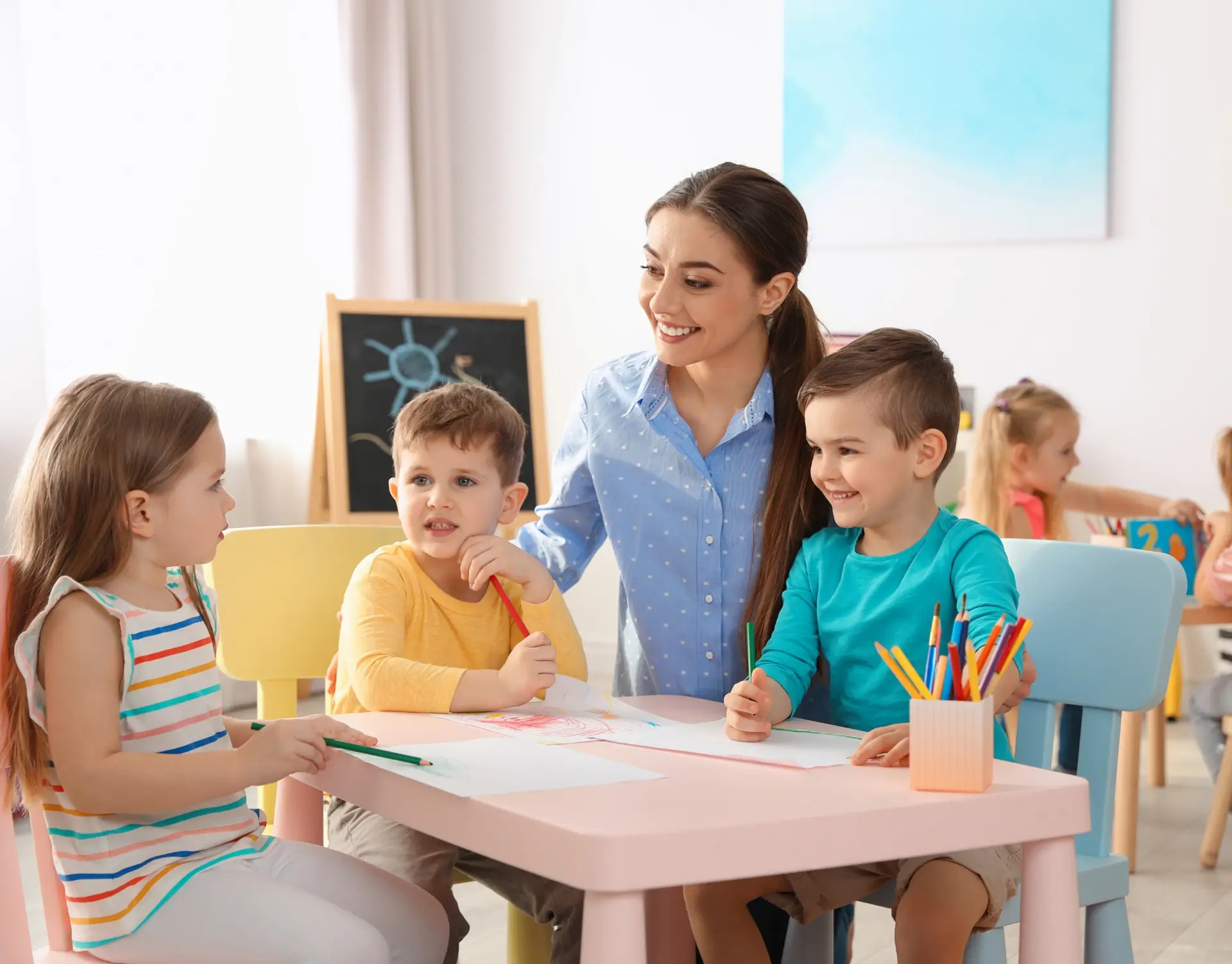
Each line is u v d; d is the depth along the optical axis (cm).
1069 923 88
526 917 147
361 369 320
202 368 347
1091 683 135
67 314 315
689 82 391
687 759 96
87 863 99
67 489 103
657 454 141
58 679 98
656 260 132
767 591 133
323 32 370
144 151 332
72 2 315
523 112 409
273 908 97
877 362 119
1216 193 348
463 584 137
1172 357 354
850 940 154
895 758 93
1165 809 266
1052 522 293
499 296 415
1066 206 359
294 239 367
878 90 371
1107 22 352
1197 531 270
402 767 91
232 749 100
